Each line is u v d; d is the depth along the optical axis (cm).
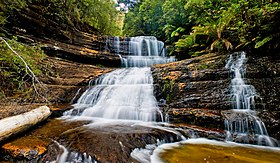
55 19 971
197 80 588
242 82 516
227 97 512
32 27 826
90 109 591
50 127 441
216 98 519
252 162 307
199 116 471
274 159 319
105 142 347
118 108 580
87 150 312
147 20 1658
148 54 1316
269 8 510
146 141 370
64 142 345
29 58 579
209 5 894
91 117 568
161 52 1330
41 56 629
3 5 658
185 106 538
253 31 581
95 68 936
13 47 548
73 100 683
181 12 1130
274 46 523
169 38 1291
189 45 907
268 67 517
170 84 599
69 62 891
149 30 1741
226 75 564
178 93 573
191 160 313
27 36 799
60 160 298
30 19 808
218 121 446
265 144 387
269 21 537
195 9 965
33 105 556
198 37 863
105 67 1028
